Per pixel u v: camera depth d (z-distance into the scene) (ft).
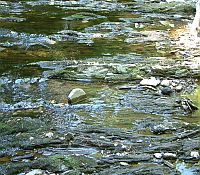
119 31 36.86
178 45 33.14
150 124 20.80
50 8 45.03
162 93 24.49
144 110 22.39
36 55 30.37
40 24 38.55
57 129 20.15
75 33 35.81
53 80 26.20
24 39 34.01
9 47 32.04
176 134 19.93
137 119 21.34
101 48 32.12
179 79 26.45
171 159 17.92
